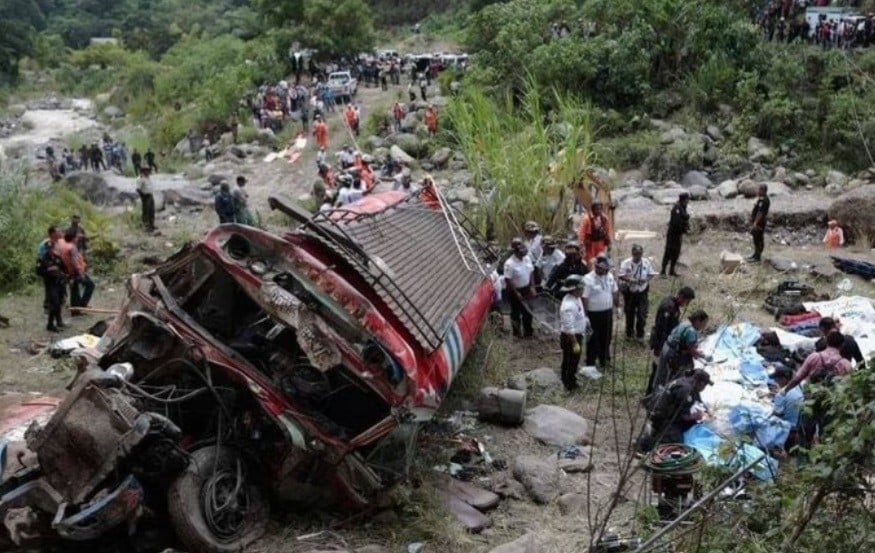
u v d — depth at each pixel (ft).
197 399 25.90
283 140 118.01
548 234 52.75
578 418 33.88
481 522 26.58
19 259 53.36
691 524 20.42
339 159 94.73
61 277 45.01
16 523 23.73
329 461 25.23
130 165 126.41
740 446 22.98
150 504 24.40
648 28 102.42
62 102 248.73
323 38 156.46
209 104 143.43
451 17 209.77
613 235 53.57
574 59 101.71
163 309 25.49
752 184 76.74
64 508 22.49
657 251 59.26
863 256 58.34
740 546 19.38
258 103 133.28
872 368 17.54
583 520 26.84
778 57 99.76
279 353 26.18
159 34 298.56
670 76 102.42
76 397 23.00
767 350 38.11
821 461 17.75
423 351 27.14
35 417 30.19
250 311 27.81
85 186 85.92
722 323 43.62
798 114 89.81
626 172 88.94
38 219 61.00
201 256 26.22
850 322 41.81
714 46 101.35
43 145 159.53
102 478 22.53
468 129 56.80
